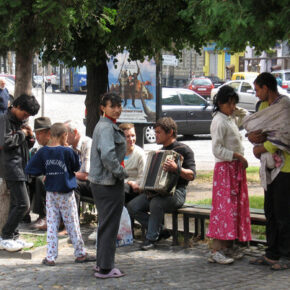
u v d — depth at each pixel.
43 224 7.66
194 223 7.99
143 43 8.58
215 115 6.23
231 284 5.44
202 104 19.38
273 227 6.02
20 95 6.50
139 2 6.61
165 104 18.84
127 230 6.52
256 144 6.00
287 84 31.14
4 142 6.26
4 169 6.37
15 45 6.50
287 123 5.82
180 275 5.76
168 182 6.66
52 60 8.84
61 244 7.00
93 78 10.20
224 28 4.51
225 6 4.27
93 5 6.92
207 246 6.97
